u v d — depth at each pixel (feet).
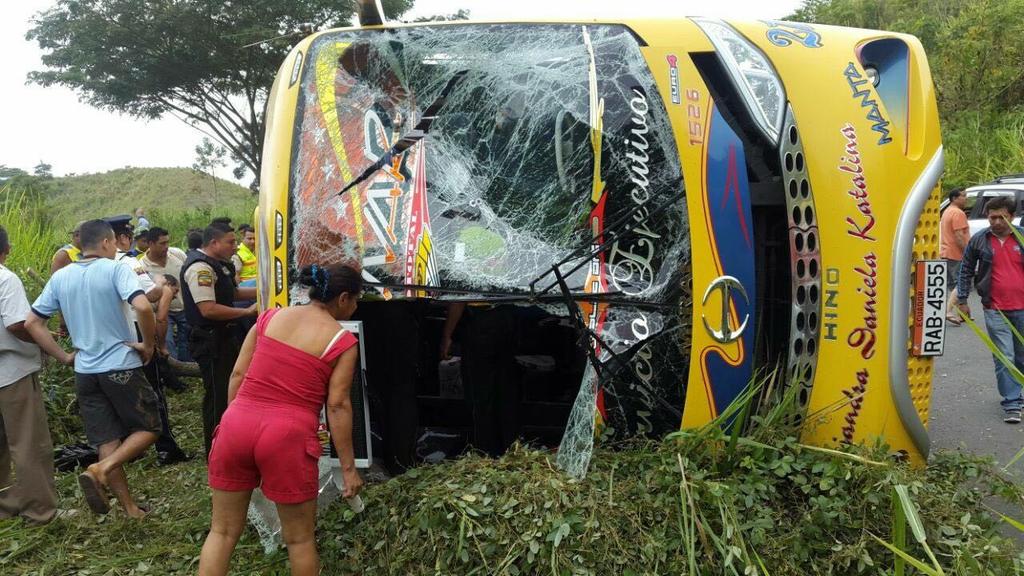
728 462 10.66
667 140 11.76
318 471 10.46
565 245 11.62
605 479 10.50
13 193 36.52
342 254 11.62
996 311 19.38
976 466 11.92
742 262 11.41
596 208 11.71
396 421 12.85
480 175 12.02
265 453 10.00
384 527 10.66
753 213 12.64
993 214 19.45
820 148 11.84
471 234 11.68
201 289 16.26
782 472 10.27
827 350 11.69
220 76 70.49
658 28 12.61
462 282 11.39
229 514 10.48
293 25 68.39
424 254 11.57
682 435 10.66
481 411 13.00
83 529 14.07
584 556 9.50
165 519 14.34
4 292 14.25
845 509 9.98
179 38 68.03
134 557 12.50
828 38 12.80
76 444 18.85
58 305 14.64
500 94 12.35
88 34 67.26
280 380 10.19
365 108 12.35
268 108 14.47
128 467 17.79
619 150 11.84
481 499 10.28
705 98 11.89
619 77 12.21
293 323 10.46
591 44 12.55
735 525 9.43
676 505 10.01
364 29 12.94
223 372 16.66
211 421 17.16
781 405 11.10
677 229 11.47
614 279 11.40
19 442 14.37
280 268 11.76
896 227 11.65
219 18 67.67
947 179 53.26
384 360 12.85
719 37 12.55
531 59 12.51
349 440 10.55
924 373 12.26
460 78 12.48
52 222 35.91
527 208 11.84
